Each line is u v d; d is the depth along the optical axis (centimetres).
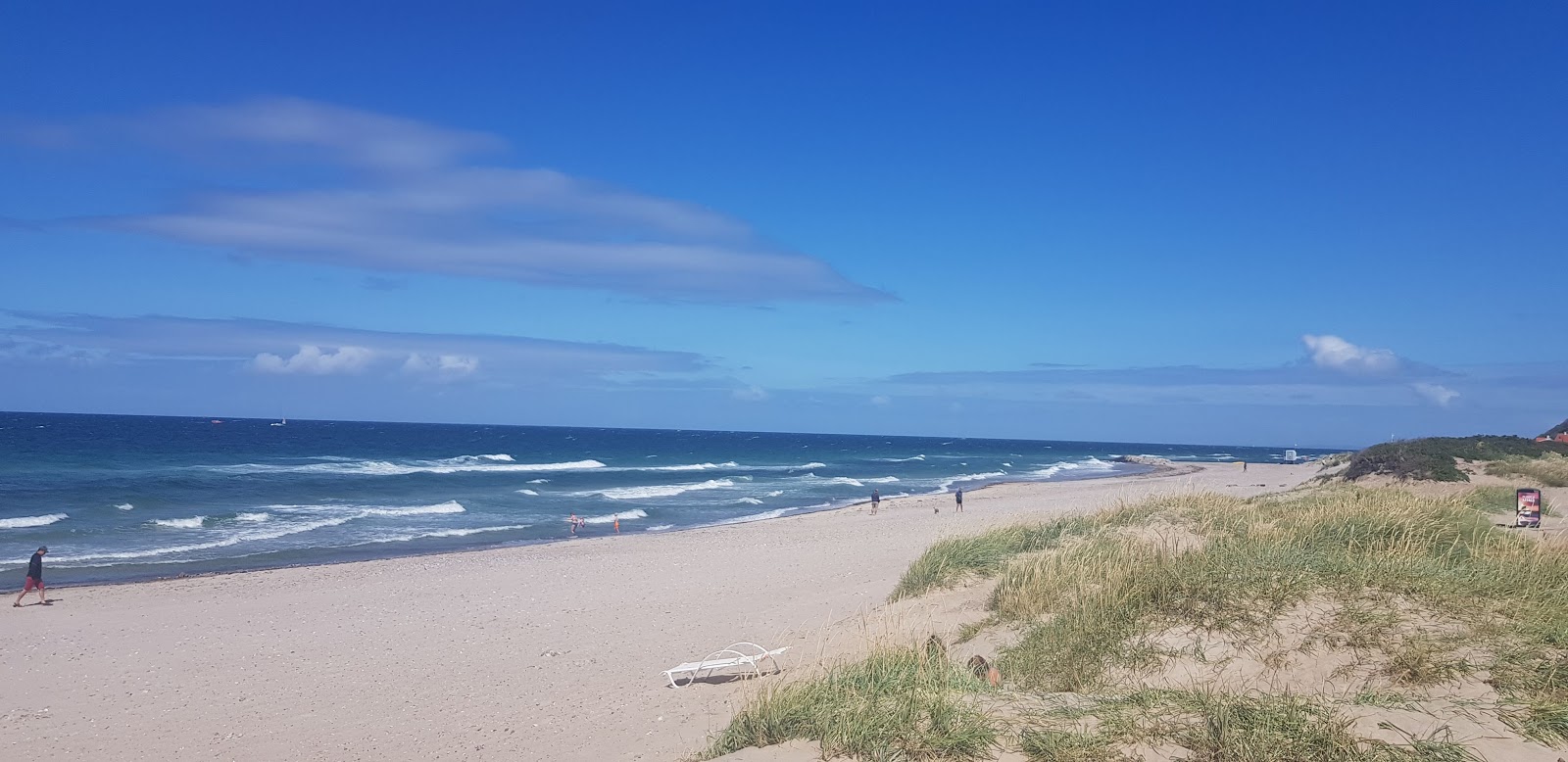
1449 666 570
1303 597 696
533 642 1345
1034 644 772
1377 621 642
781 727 578
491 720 935
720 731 685
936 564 1291
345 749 864
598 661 1195
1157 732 502
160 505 3612
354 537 2989
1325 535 995
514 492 4759
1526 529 1271
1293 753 460
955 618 1030
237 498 3966
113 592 1881
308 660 1270
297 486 4575
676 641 1292
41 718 1009
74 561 2358
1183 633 696
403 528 3262
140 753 884
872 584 1652
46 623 1559
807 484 6138
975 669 716
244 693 1101
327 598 1777
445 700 1033
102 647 1367
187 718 1001
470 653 1284
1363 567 739
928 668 663
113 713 1024
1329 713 499
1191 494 1655
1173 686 623
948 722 538
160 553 2522
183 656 1306
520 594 1802
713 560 2220
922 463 9625
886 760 502
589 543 2767
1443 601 667
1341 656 617
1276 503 1500
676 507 4316
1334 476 3291
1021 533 1440
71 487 4112
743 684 866
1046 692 632
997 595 1035
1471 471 2795
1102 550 1042
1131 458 11031
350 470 5725
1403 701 528
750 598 1633
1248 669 632
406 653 1298
